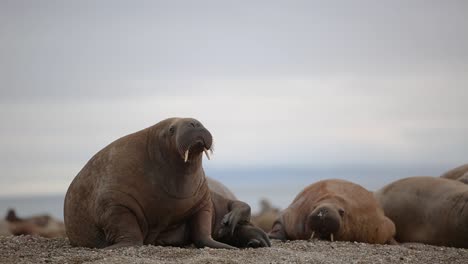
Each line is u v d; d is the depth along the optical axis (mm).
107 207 34250
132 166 34812
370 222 44344
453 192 47094
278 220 46969
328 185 46312
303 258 31594
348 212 43750
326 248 35875
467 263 32938
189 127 33875
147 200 34562
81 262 29891
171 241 35969
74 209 35969
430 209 47531
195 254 31766
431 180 49219
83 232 35781
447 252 36344
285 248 35594
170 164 34750
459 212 45906
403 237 48625
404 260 32875
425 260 33250
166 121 35688
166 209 34969
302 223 44656
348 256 33281
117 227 34000
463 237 45938
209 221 36438
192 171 35062
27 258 31141
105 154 35938
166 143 34656
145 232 34969
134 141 35781
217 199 39188
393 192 49750
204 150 34125
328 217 41844
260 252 32625
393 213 49000
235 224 37062
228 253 32188
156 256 31219
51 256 31672
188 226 36500
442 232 46750
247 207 38531
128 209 34250
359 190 46062
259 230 37250
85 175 35969
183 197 35062
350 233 43469
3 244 36688
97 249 33750
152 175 34750
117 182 34469
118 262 29312
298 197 47375
